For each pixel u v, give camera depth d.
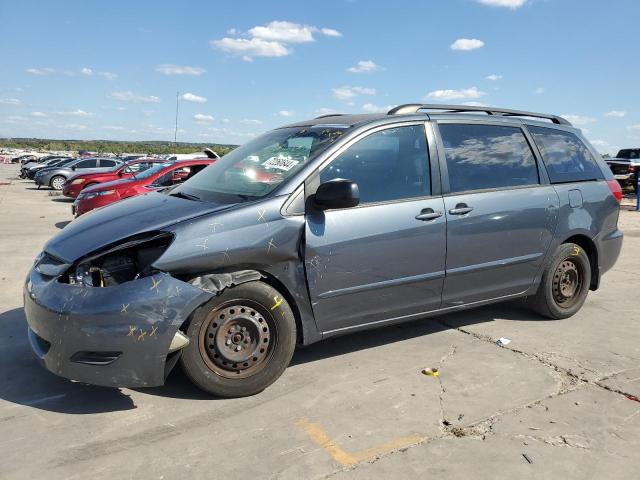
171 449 2.93
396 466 2.79
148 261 3.30
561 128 5.23
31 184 30.11
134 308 3.08
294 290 3.59
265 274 3.53
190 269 3.25
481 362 4.13
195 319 3.30
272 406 3.41
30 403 3.42
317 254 3.61
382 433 3.11
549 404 3.48
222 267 3.36
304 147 3.96
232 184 3.92
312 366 4.03
